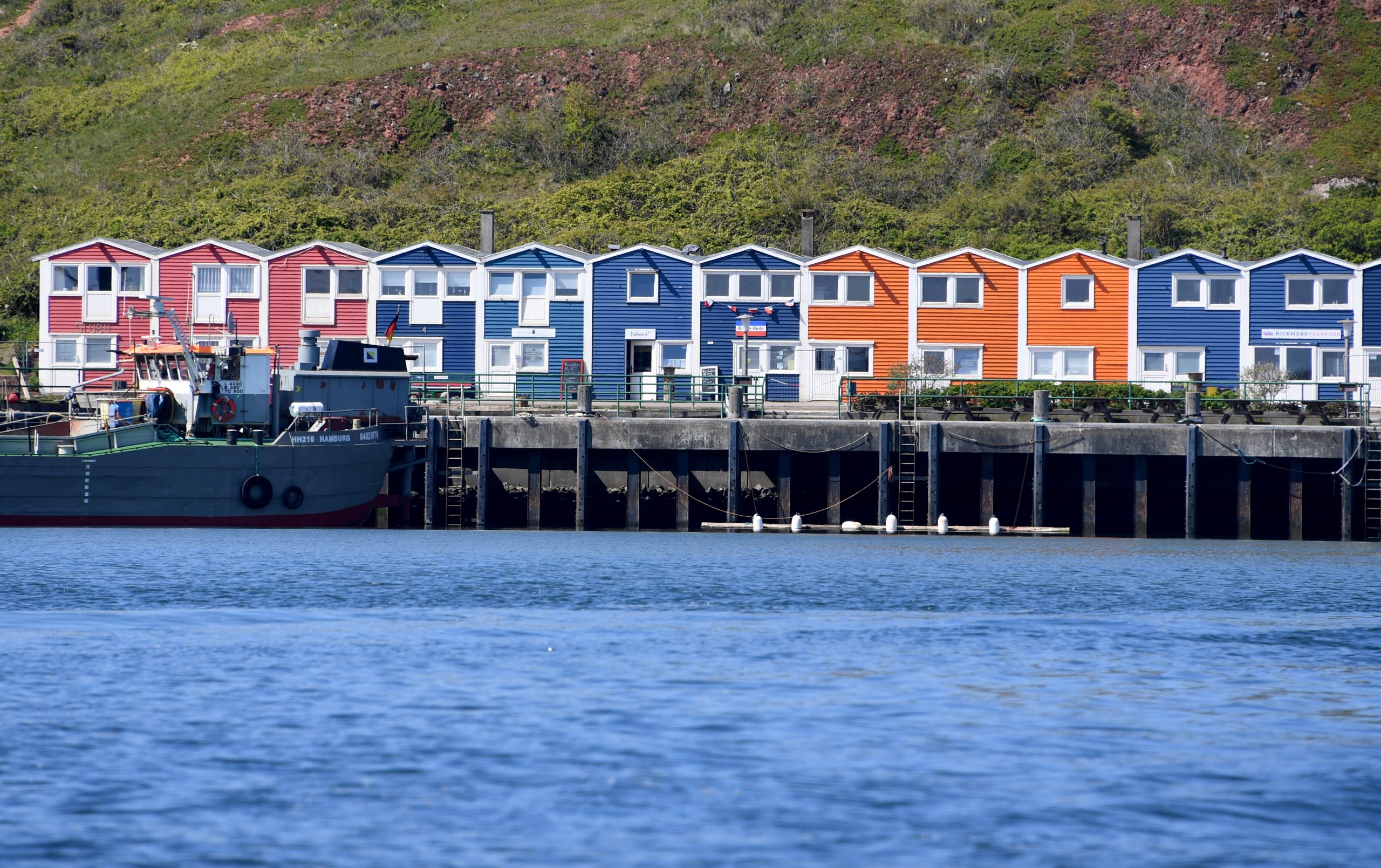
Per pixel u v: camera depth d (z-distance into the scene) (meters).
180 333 125.75
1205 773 42.38
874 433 127.69
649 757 42.84
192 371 123.31
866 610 78.50
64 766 41.62
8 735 45.06
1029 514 131.00
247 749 43.59
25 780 40.16
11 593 80.75
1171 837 36.28
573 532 128.88
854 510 132.00
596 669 57.44
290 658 59.72
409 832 35.81
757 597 83.94
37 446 115.38
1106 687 55.62
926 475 129.25
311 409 125.25
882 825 36.75
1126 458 129.12
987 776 41.53
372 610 76.12
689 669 57.75
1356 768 43.16
